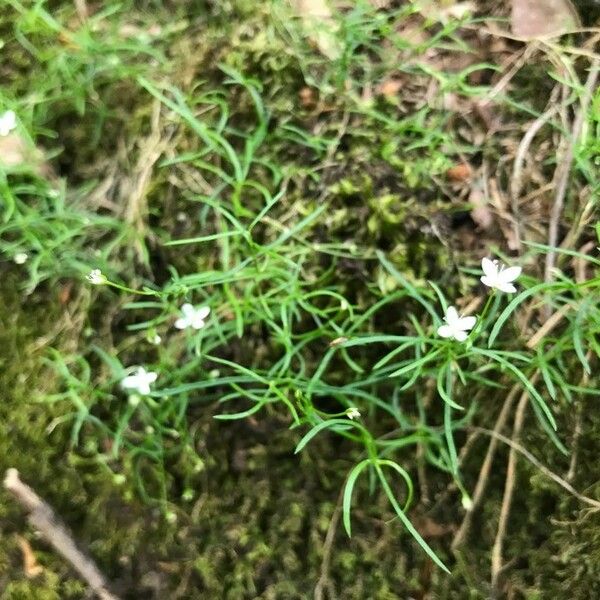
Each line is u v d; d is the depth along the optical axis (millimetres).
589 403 193
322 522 200
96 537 202
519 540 194
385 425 207
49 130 219
